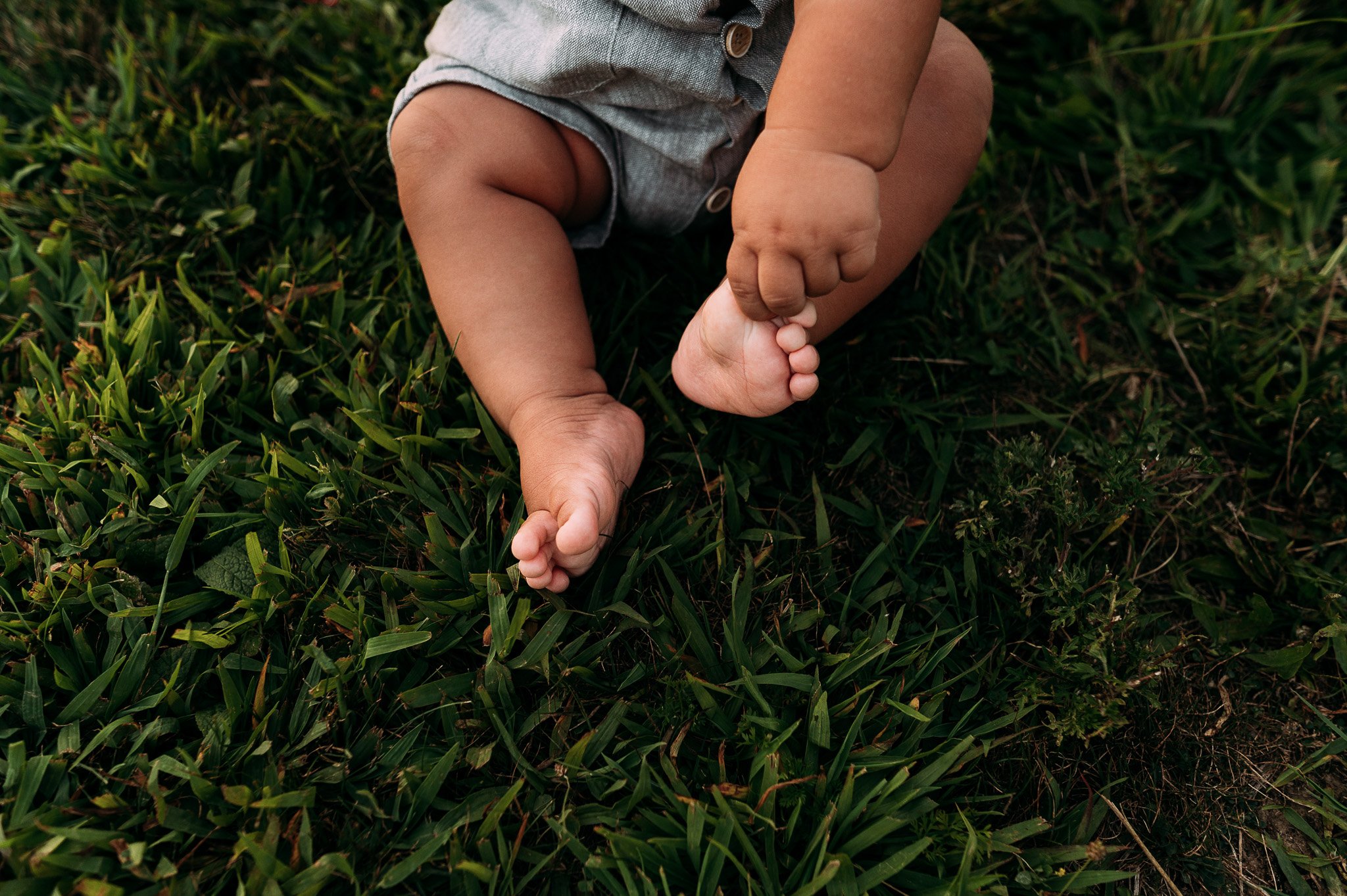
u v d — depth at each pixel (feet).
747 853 4.09
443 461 5.41
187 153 6.64
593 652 4.74
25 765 4.13
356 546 5.06
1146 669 4.73
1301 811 4.80
